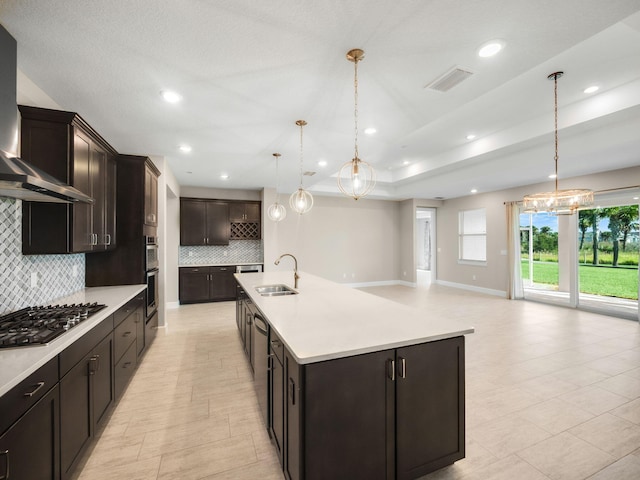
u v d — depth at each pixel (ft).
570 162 14.15
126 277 11.32
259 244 23.41
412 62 6.63
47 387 4.53
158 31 5.52
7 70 5.36
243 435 6.86
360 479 4.83
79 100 8.22
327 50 6.17
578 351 11.76
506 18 5.25
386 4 4.91
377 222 28.50
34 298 7.55
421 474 5.30
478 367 10.33
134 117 9.37
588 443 6.49
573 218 18.89
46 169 7.27
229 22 5.32
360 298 8.70
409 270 28.12
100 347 6.70
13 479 3.73
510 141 13.12
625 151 11.73
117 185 11.34
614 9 5.05
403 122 10.04
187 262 21.70
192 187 21.59
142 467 5.86
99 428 6.66
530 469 5.76
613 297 20.44
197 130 10.55
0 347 4.66
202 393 8.76
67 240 7.39
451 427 5.57
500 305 19.88
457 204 26.94
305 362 4.39
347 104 8.69
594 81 9.26
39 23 5.21
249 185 21.36
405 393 5.16
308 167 16.11
